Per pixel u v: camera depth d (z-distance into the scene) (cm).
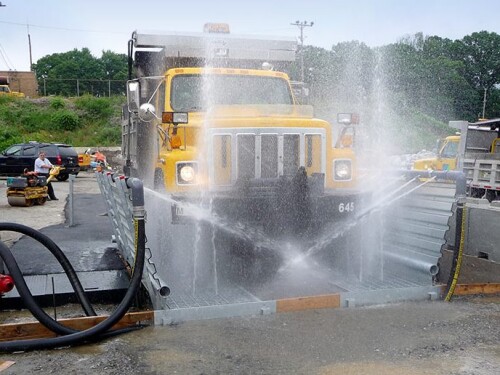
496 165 1448
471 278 718
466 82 6500
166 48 813
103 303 617
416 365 424
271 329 501
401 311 555
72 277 533
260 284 647
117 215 667
